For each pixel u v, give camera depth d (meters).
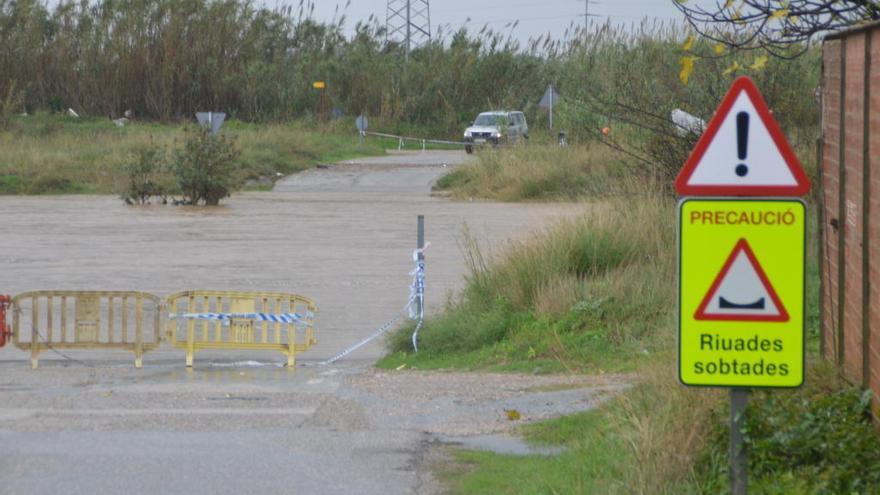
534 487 13.70
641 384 16.53
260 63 121.00
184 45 119.88
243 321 25.75
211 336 29.73
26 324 30.64
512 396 20.06
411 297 29.08
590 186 53.62
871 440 12.57
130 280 36.59
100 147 85.81
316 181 79.06
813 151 32.97
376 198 68.94
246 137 90.25
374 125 117.88
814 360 15.77
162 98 118.75
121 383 22.64
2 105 106.19
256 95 120.44
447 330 25.92
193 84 120.00
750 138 10.01
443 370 24.05
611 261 27.95
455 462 15.49
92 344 25.52
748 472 12.26
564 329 24.98
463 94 122.00
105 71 118.81
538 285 27.11
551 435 16.72
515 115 100.94
